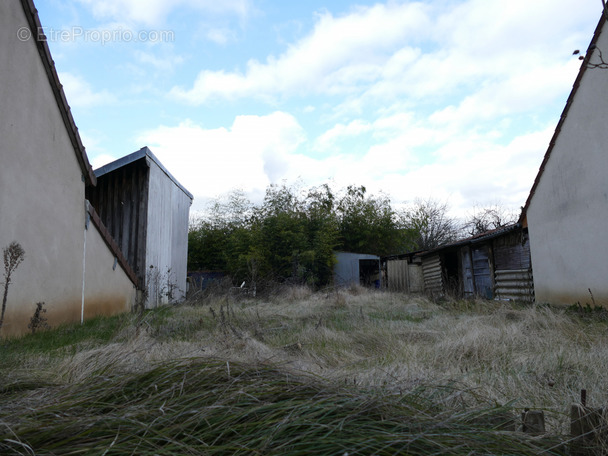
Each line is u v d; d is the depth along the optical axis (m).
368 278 27.78
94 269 9.54
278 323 8.48
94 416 1.96
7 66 6.38
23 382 2.96
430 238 35.25
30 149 6.95
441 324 7.74
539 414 2.24
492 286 14.31
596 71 9.02
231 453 1.74
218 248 28.33
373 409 2.11
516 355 4.86
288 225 23.78
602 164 8.96
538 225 11.35
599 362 4.23
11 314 6.28
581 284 9.68
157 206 14.23
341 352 5.39
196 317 9.25
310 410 2.01
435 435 1.86
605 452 1.98
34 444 1.73
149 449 1.71
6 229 6.25
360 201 30.88
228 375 2.48
